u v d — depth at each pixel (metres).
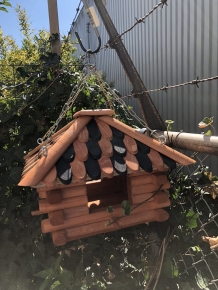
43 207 0.85
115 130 0.94
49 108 1.61
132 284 1.26
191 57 2.71
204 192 1.31
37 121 1.68
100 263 1.38
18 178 1.44
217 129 2.47
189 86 2.79
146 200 0.96
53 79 1.71
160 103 3.40
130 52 4.14
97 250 1.41
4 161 1.50
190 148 1.05
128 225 0.97
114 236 1.38
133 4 3.85
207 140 0.95
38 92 1.68
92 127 0.92
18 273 1.33
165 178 0.96
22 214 1.46
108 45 1.55
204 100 2.60
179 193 1.35
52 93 1.65
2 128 1.58
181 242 1.23
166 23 3.07
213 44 2.39
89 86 1.78
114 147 0.88
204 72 2.55
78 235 0.91
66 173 0.79
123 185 1.18
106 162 0.83
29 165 1.00
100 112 0.94
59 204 0.86
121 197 1.15
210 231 1.95
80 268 1.28
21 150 1.51
